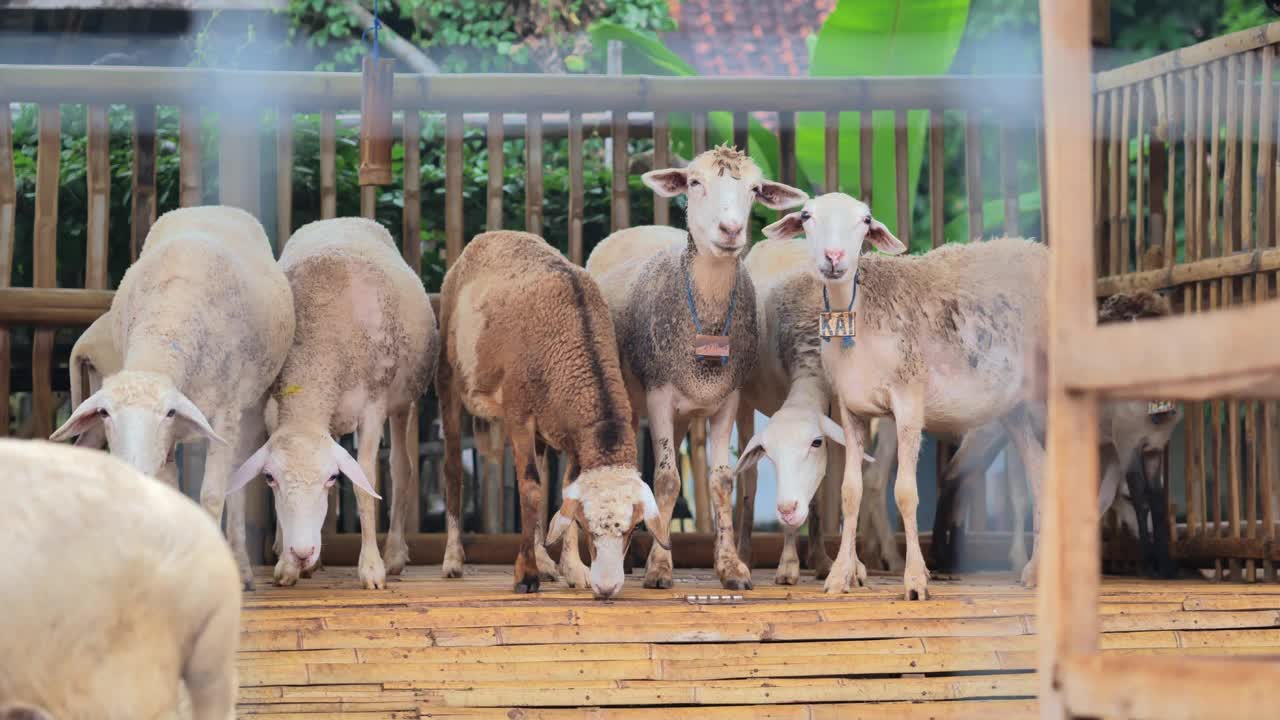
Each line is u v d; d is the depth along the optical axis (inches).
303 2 382.9
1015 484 262.8
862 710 170.9
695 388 230.2
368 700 166.2
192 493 268.5
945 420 227.0
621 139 290.7
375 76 267.3
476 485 334.0
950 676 178.5
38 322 268.5
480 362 229.9
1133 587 214.4
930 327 218.2
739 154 224.8
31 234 330.6
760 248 286.0
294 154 341.7
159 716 95.9
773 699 171.6
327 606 182.9
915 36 339.0
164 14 388.5
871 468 269.4
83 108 335.0
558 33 394.3
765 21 423.5
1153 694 88.4
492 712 166.2
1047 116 99.3
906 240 292.7
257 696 165.0
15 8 372.2
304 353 234.4
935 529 270.1
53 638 89.6
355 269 243.4
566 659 173.0
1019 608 187.2
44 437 270.8
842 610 184.2
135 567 94.2
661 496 229.3
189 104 276.4
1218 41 251.8
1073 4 98.7
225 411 221.9
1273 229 252.2
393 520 255.1
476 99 285.0
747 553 265.6
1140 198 271.7
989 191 454.0
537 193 290.4
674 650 175.8
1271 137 247.8
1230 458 247.3
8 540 88.4
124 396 182.7
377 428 240.4
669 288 232.1
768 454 222.2
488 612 177.8
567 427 216.8
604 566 198.4
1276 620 191.5
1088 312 97.3
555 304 224.7
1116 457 255.4
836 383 219.3
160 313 208.1
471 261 244.4
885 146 357.1
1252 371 81.2
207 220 240.1
